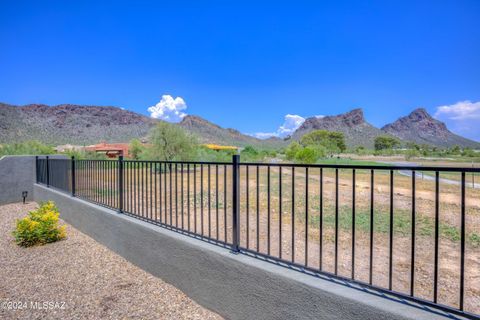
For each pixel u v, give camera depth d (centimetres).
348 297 200
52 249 514
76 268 430
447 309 176
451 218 704
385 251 456
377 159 8969
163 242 377
